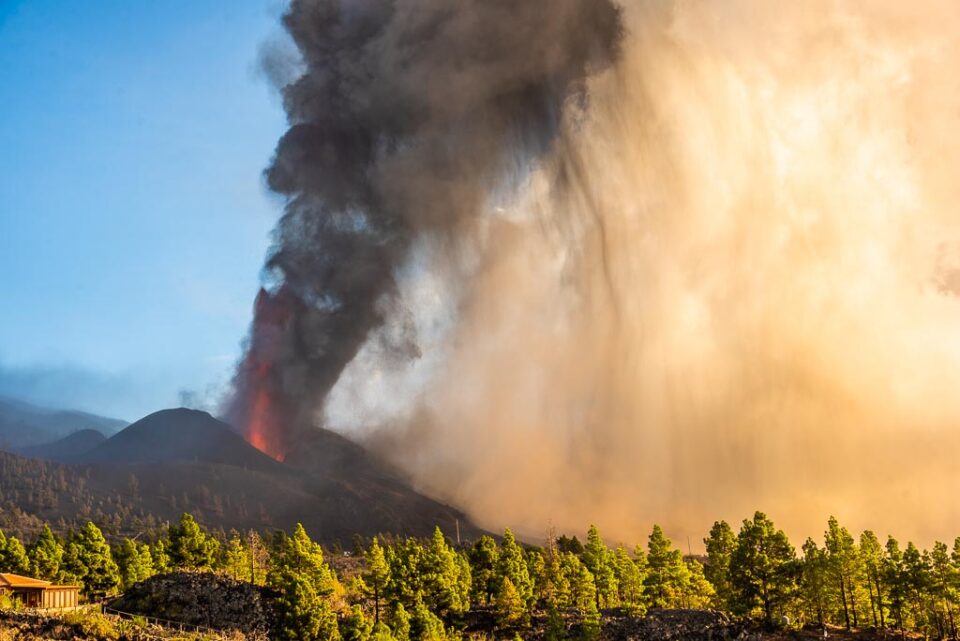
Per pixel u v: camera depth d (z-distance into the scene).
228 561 133.38
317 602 97.50
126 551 128.38
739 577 113.81
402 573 113.69
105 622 89.19
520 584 120.25
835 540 115.00
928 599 108.88
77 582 121.56
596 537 131.00
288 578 106.56
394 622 100.88
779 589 112.38
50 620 87.44
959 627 113.12
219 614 101.25
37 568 119.50
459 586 118.56
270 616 100.94
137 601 104.56
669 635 107.62
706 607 123.94
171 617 100.88
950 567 108.31
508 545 124.56
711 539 129.00
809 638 107.88
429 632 101.81
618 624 110.81
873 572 115.94
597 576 126.69
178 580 108.00
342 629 99.75
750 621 111.62
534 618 118.69
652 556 122.50
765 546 114.31
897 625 115.19
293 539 110.69
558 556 133.62
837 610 118.94
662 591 120.75
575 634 110.00
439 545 118.38
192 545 131.88
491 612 120.69
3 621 86.38
